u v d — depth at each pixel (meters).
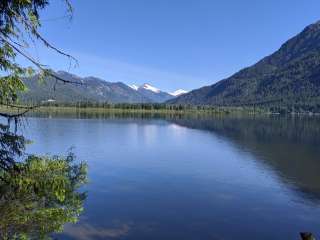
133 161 67.81
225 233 33.47
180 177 54.84
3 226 13.02
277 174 58.78
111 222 34.78
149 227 34.19
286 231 34.38
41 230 14.66
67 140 96.44
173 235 32.69
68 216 15.92
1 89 9.66
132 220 35.62
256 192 47.31
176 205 40.84
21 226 14.04
